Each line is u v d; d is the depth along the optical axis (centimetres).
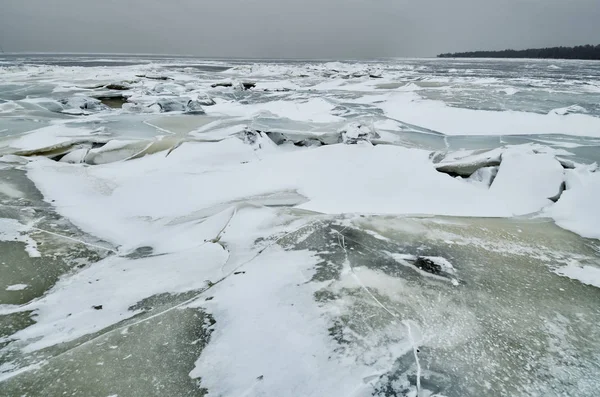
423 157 593
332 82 2372
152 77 2500
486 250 331
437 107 1233
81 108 1191
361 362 199
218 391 181
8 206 405
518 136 897
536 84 2092
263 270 290
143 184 507
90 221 388
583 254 327
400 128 976
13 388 183
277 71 3628
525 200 444
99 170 561
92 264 307
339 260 306
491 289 271
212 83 2295
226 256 315
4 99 1317
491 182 494
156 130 855
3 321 233
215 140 717
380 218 390
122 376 190
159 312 242
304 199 461
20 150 643
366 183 503
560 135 902
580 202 416
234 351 207
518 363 202
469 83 2156
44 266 299
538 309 249
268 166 581
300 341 214
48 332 224
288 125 945
